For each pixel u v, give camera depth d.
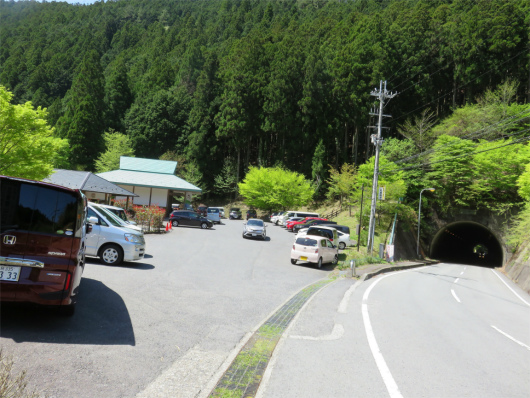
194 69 82.25
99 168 58.28
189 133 73.62
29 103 16.62
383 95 24.70
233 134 65.50
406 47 57.12
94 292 7.81
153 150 72.62
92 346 4.92
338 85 57.34
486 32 49.31
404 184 35.31
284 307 8.64
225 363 4.77
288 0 143.50
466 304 12.38
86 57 74.12
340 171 59.19
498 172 34.19
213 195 72.12
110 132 68.69
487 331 8.23
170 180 44.50
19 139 16.41
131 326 5.96
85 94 63.06
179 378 4.20
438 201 38.59
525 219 27.94
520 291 19.91
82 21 151.62
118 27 150.88
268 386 4.14
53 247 5.26
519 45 47.84
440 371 5.12
